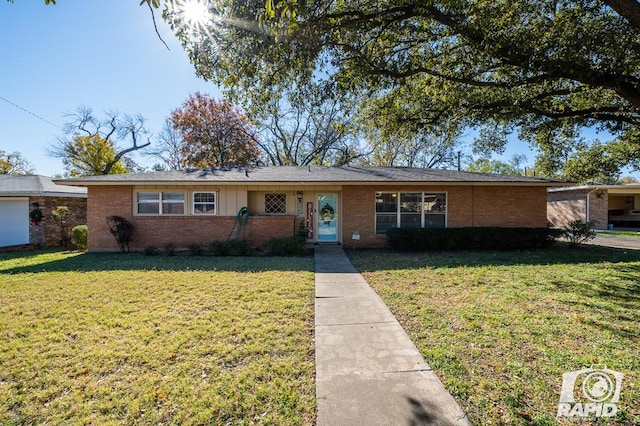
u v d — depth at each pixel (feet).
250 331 12.00
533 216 37.32
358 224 36.83
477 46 18.43
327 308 14.88
